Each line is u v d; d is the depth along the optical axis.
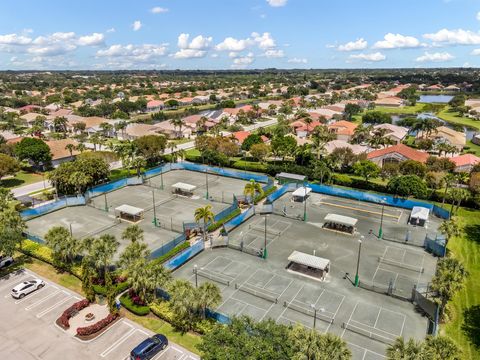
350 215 81.56
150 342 40.09
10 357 39.84
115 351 40.91
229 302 49.94
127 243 66.75
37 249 62.31
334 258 62.34
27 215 77.75
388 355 32.38
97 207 85.56
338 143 130.88
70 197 85.94
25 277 55.84
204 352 33.25
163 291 48.91
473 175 88.19
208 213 67.44
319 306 49.19
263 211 82.00
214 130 161.38
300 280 55.59
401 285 54.28
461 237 70.50
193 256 62.75
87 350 41.03
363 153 116.12
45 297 50.78
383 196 88.06
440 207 84.25
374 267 59.47
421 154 117.12
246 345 31.67
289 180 102.81
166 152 140.25
